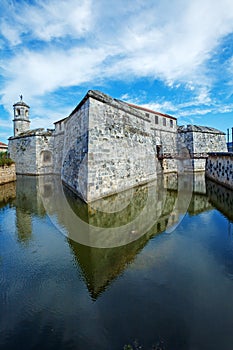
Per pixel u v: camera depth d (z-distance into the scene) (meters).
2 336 2.85
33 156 24.39
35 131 24.95
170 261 4.66
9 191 13.71
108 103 10.80
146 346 2.64
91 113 9.55
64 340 2.77
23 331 2.92
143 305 3.33
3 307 3.40
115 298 3.53
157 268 4.40
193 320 3.02
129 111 12.91
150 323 2.99
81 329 2.93
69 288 3.85
